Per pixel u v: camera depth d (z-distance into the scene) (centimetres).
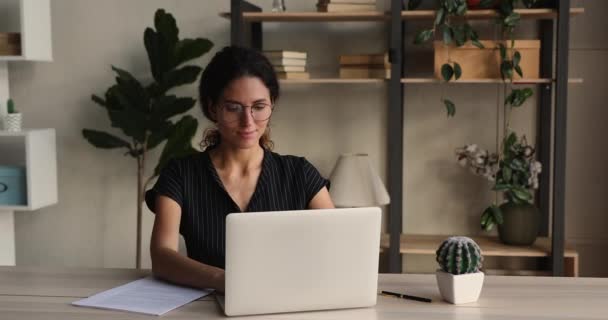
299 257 167
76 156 422
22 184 389
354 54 395
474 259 179
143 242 421
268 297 167
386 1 387
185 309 172
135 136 385
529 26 380
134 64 413
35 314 167
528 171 356
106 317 165
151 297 181
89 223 425
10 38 384
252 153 218
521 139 382
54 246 428
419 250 352
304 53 369
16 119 390
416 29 388
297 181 220
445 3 338
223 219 212
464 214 394
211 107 210
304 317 166
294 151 404
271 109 209
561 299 181
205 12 404
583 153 386
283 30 399
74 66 418
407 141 395
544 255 347
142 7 409
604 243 388
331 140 401
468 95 389
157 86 386
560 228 340
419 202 397
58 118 421
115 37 412
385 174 398
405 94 392
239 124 200
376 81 358
